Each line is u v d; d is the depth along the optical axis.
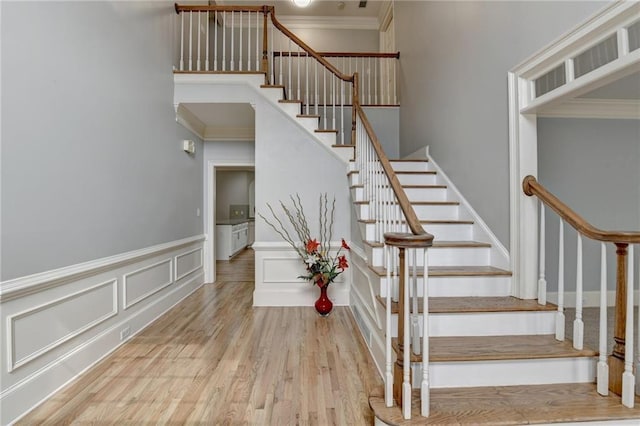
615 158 3.13
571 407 1.53
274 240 3.69
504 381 1.74
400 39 5.08
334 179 3.71
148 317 3.07
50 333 1.89
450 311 1.96
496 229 2.50
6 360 1.62
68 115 2.02
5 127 1.61
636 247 2.98
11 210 1.63
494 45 2.50
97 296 2.32
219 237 7.14
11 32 1.64
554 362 1.75
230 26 5.85
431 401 1.59
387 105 5.05
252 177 10.14
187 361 2.32
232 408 1.79
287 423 1.67
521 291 2.19
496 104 2.48
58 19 1.94
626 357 1.53
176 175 3.76
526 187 2.14
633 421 1.46
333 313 3.43
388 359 1.59
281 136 3.71
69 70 2.03
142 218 2.95
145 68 3.01
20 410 1.69
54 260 1.90
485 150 2.64
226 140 4.78
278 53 4.18
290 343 2.64
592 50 1.71
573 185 3.10
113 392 1.93
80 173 2.13
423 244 1.45
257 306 3.67
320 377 2.11
